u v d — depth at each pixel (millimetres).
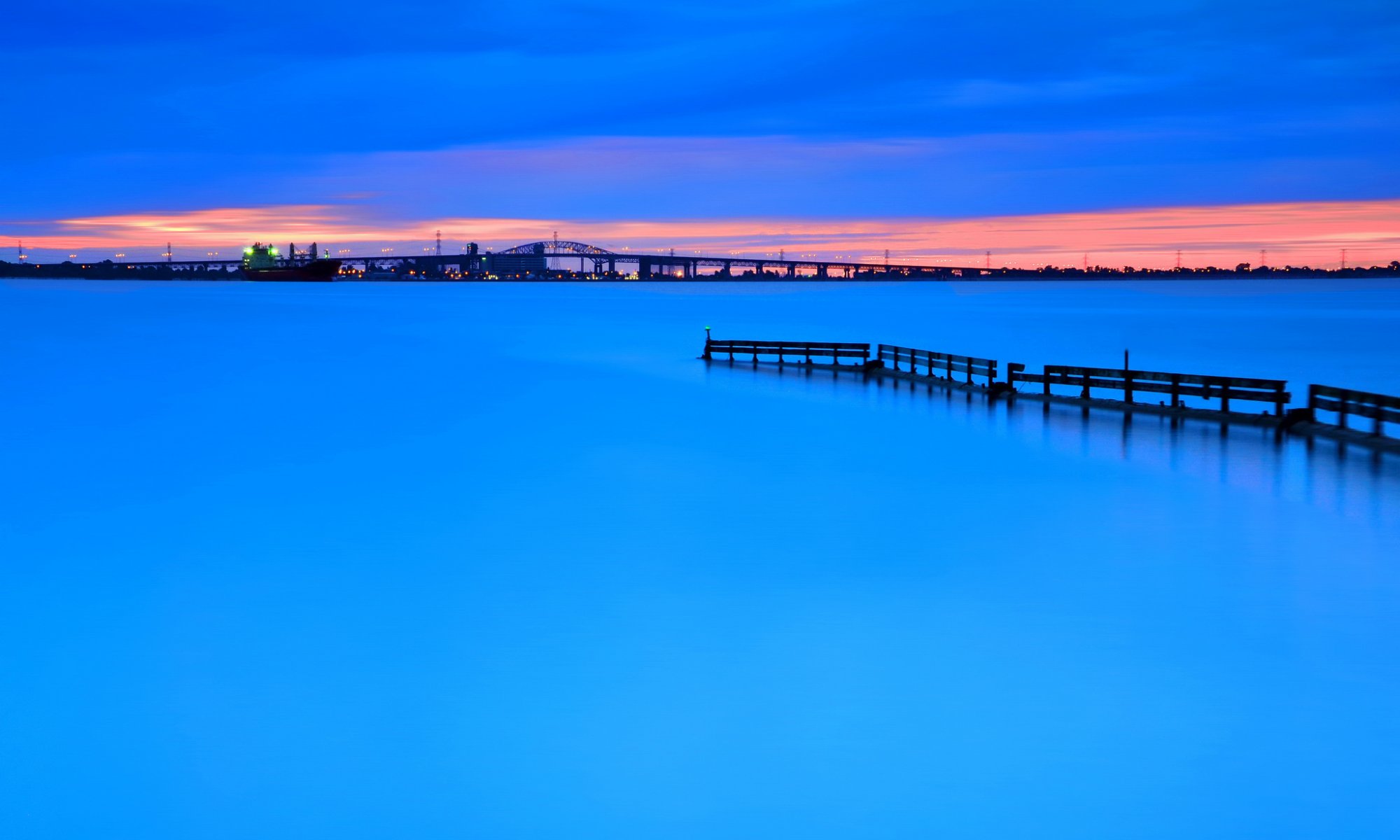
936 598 12945
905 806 8203
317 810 8266
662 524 17016
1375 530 15516
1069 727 9422
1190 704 9781
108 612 12891
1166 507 17188
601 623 12297
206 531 16938
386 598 13336
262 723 9758
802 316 117812
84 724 9750
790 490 19359
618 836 7859
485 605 13016
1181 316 120062
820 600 13016
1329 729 9258
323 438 26562
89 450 24969
